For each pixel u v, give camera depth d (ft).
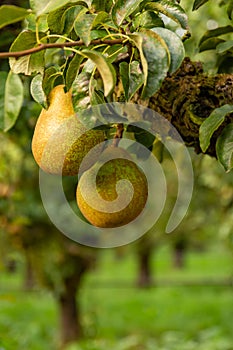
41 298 26.04
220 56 4.08
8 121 3.40
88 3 3.25
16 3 4.42
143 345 16.02
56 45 3.08
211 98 3.66
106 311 26.50
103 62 2.95
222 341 12.67
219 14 6.09
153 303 29.01
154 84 3.11
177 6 3.28
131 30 3.28
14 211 9.35
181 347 12.57
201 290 33.42
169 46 3.16
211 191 13.01
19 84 3.40
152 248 33.09
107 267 49.57
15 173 9.49
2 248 11.93
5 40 4.16
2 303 20.83
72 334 16.17
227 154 3.42
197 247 58.80
